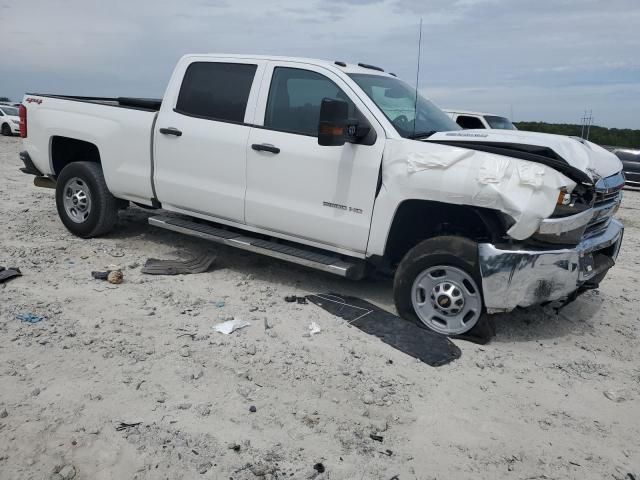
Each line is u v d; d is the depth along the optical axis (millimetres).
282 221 5281
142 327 4477
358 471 2977
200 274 5840
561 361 4441
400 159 4621
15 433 3066
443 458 3145
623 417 3701
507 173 4242
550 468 3121
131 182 6242
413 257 4684
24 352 3938
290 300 5223
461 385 3939
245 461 2979
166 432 3160
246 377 3822
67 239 6812
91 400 3422
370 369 4043
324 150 4973
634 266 7723
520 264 4273
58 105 6801
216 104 5660
